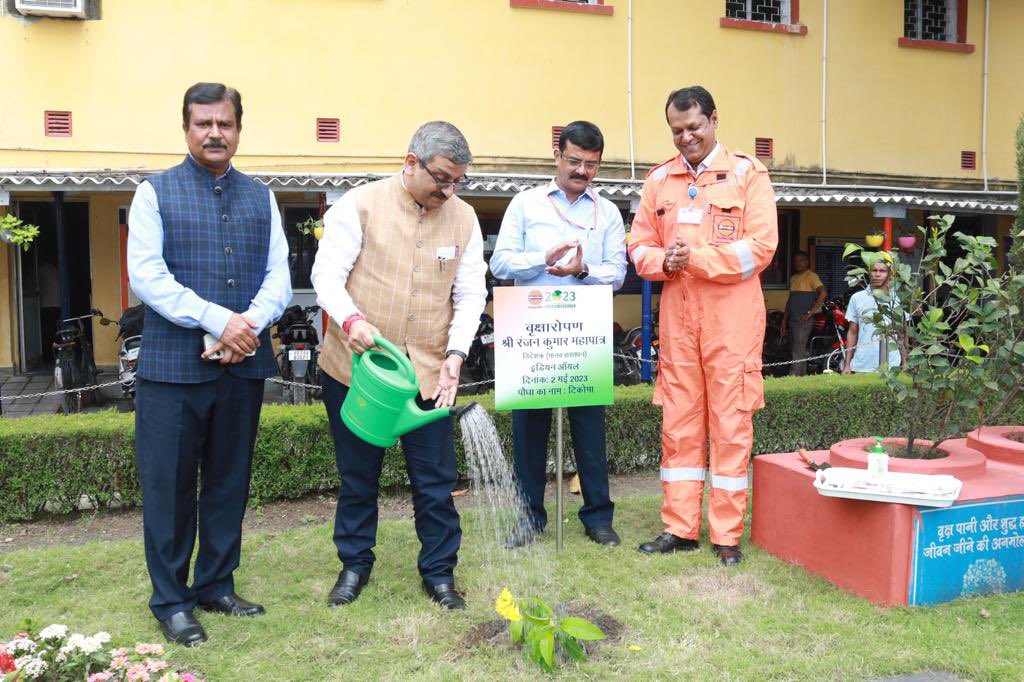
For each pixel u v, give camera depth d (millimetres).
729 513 4180
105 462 5172
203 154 3209
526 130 11016
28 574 4020
